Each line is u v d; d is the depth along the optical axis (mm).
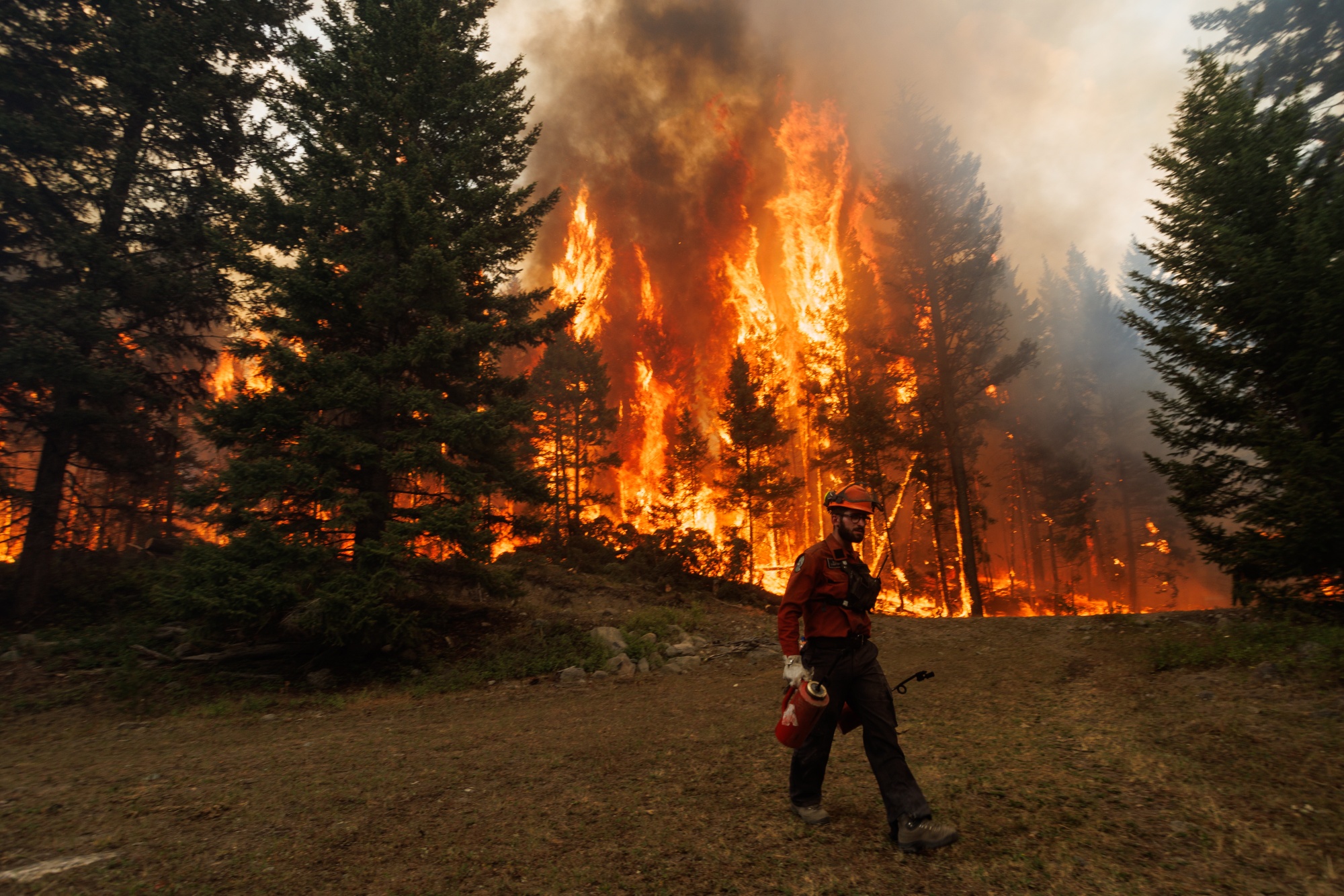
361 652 11508
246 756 6297
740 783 4586
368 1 13859
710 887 3008
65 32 14633
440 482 12609
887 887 2877
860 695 3516
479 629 13617
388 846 3721
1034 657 9586
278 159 14547
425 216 12266
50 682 10508
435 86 13977
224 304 16281
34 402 14594
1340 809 3289
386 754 6141
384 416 12633
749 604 21984
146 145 16016
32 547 13945
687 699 8711
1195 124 11023
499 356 14734
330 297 12016
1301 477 8578
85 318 13484
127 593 15047
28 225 14492
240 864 3506
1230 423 10375
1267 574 9391
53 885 3252
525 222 15195
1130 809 3566
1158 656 7648
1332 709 4922
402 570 12273
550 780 4984
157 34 14992
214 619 10359
